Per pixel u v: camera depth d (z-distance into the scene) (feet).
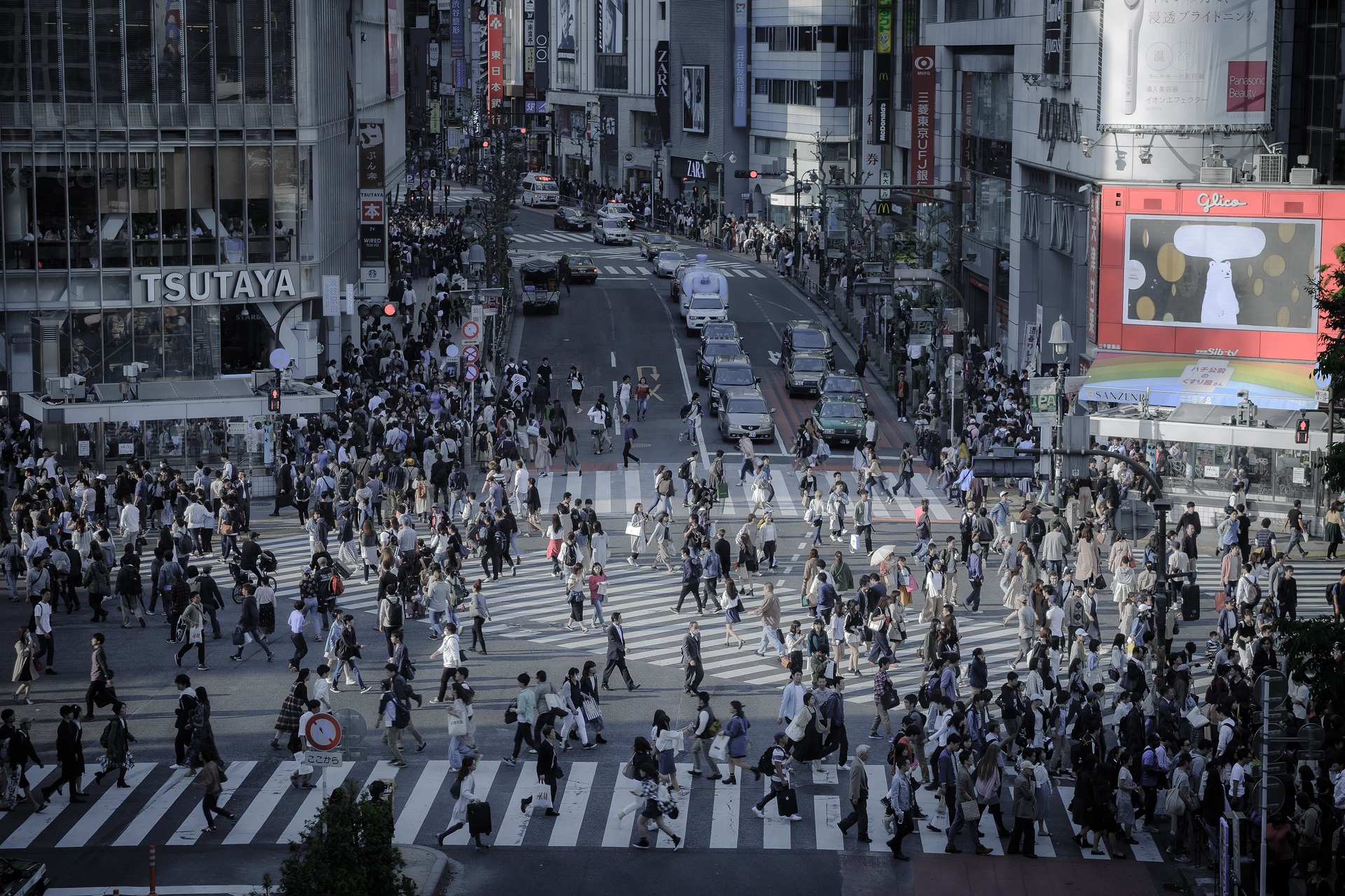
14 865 79.15
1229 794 90.68
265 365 225.56
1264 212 190.19
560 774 104.06
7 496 181.37
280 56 218.18
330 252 237.25
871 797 102.32
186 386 193.06
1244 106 198.08
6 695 119.96
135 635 136.15
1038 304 249.14
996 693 121.29
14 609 144.66
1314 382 180.04
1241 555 144.77
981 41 278.87
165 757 107.96
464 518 174.70
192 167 216.13
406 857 90.07
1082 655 113.29
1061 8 219.00
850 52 424.46
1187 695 114.21
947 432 218.38
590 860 91.71
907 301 264.93
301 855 76.43
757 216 459.32
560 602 148.46
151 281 215.51
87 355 215.10
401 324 295.48
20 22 206.18
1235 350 193.88
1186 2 196.75
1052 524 151.43
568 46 611.06
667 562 161.79
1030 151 243.40
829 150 428.15
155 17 210.79
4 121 207.21
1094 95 209.77
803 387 245.45
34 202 209.97
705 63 480.64
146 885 86.17
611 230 427.74
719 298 297.74
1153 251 196.75
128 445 187.01
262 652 131.54
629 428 205.16
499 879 88.63
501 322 279.69
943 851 94.02
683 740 110.32
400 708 106.32
